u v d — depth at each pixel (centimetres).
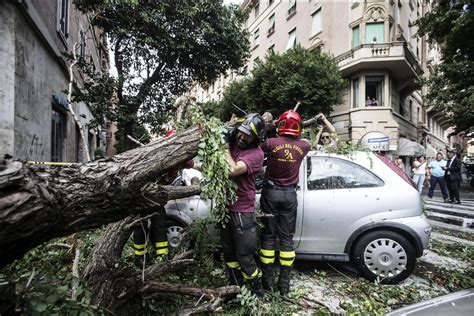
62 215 144
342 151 343
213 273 275
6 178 114
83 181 152
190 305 226
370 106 1498
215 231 328
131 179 173
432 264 372
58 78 793
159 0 715
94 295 198
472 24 1081
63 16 855
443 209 786
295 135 281
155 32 733
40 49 641
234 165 235
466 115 1300
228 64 908
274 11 2175
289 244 278
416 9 1994
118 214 177
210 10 773
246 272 248
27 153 567
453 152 900
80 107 1181
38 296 136
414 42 1972
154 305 226
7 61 493
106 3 633
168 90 873
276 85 1205
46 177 138
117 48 767
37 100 624
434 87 1433
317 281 317
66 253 291
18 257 143
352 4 1544
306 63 1174
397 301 271
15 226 118
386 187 322
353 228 315
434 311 160
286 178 278
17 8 513
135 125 829
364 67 1482
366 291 293
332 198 320
